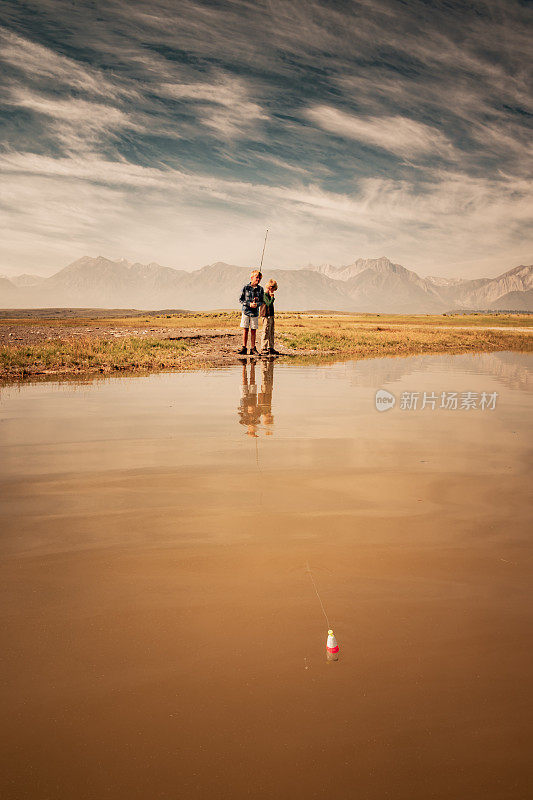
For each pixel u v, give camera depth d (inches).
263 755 68.9
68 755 69.3
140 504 158.7
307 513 151.2
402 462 208.7
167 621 97.3
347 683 81.4
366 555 124.0
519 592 107.5
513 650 89.2
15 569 117.0
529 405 363.3
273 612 100.4
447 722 74.2
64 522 144.5
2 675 83.0
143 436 254.2
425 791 64.0
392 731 72.7
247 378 506.0
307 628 95.3
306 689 80.1
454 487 175.9
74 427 274.2
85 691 79.9
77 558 122.6
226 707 76.9
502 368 674.8
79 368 562.9
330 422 293.3
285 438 252.4
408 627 95.6
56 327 1113.4
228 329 1151.6
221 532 137.5
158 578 113.1
